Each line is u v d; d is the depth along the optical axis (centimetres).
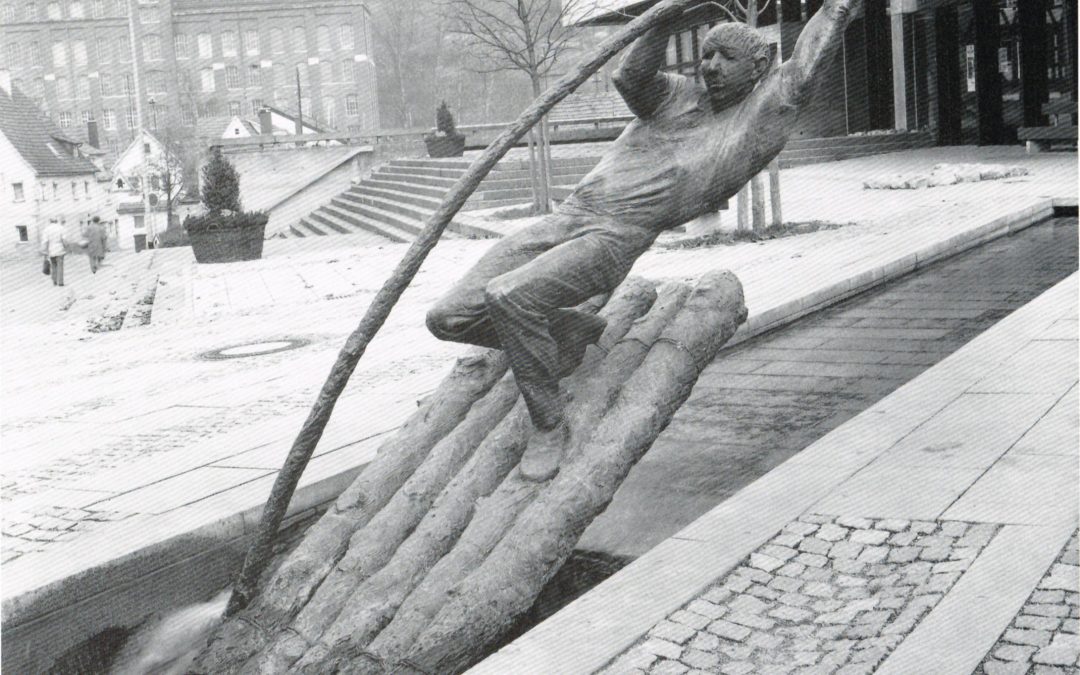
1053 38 3108
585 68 451
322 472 617
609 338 530
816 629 359
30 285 3406
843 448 546
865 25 3462
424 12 9700
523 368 466
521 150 3572
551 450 477
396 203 3297
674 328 519
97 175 7600
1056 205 1591
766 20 3194
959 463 502
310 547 495
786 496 485
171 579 532
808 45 480
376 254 2280
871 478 496
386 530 487
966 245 1345
